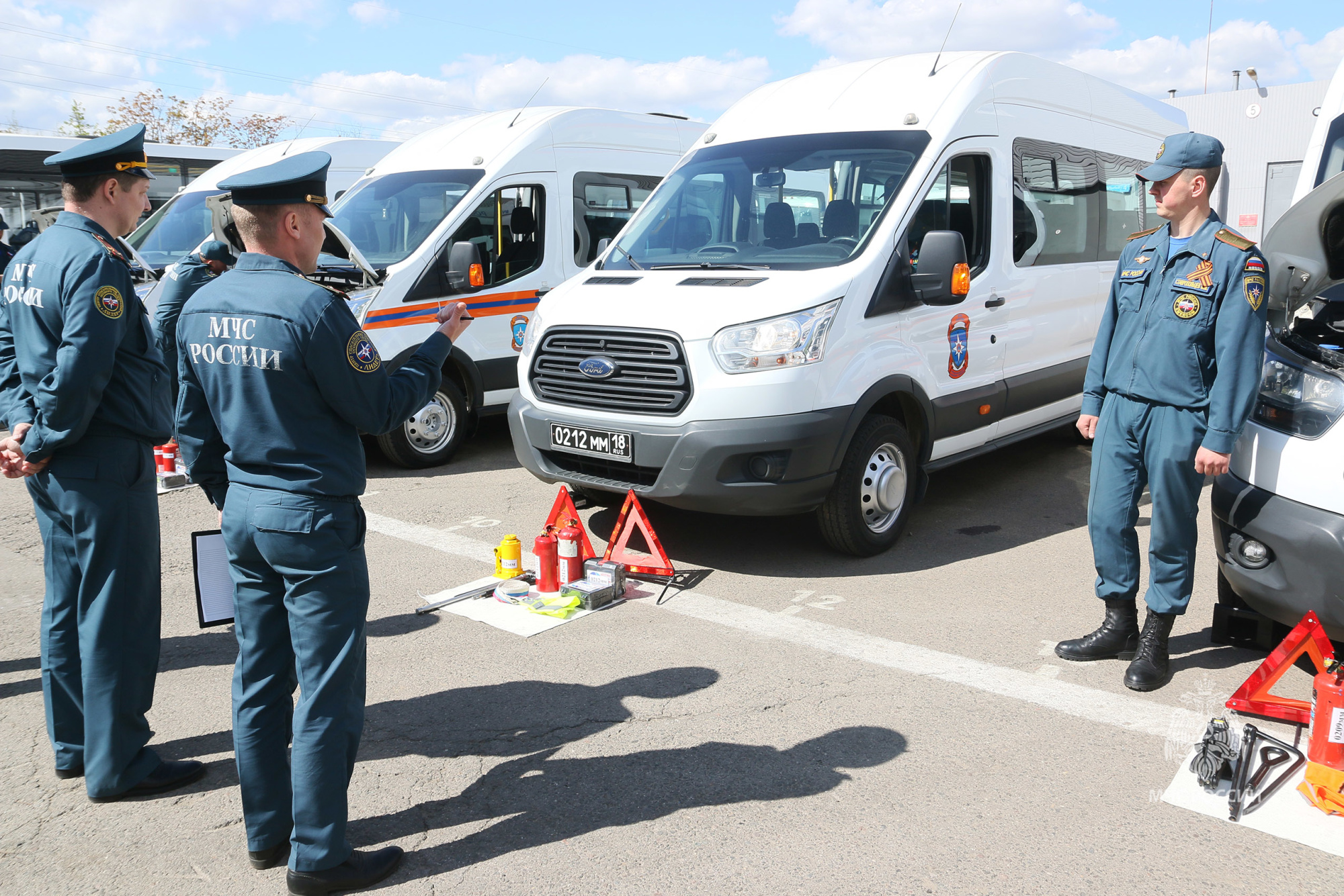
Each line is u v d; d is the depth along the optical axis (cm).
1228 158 2591
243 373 246
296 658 259
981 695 371
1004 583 493
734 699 371
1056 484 689
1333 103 507
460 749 340
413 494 688
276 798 274
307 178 254
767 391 468
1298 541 337
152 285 859
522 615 459
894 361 515
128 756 313
